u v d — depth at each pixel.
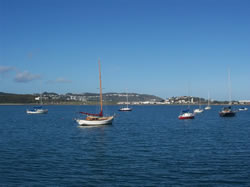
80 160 30.02
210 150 35.38
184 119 100.62
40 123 84.81
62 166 27.38
